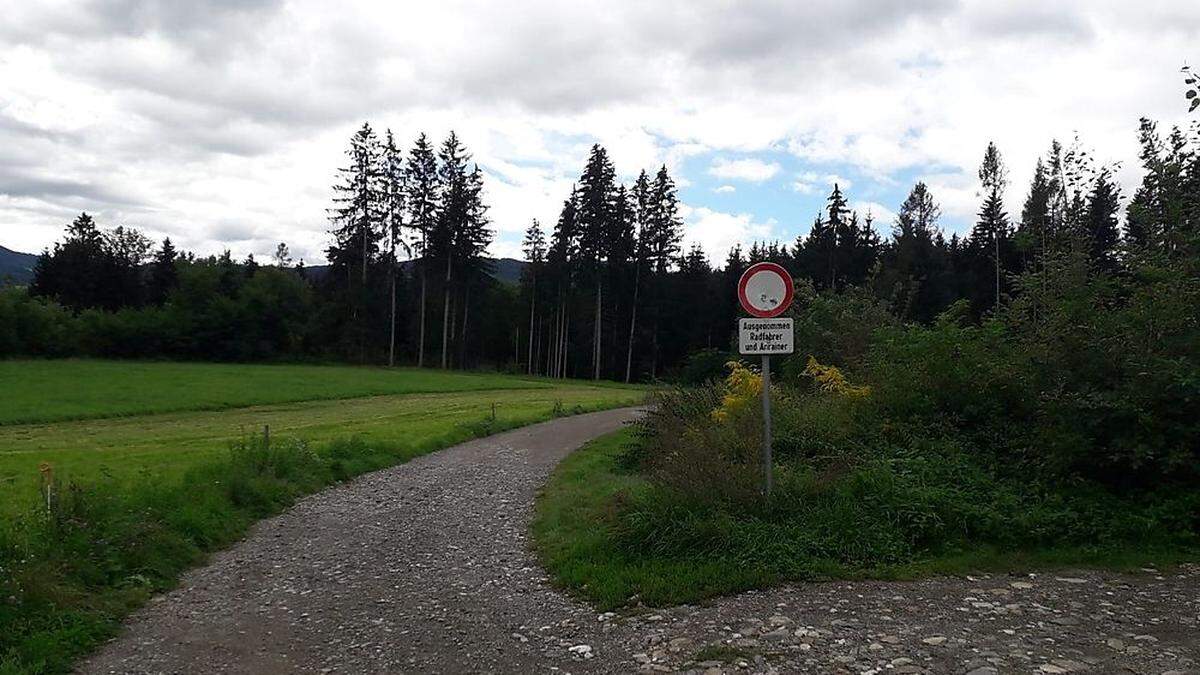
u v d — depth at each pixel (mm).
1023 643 5273
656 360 76438
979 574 7020
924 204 64500
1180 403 8039
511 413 30672
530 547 9258
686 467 8570
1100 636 5383
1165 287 8531
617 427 25906
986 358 10453
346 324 75688
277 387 45062
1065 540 7625
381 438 20375
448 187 68500
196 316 74688
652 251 67375
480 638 6078
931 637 5449
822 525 7695
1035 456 9008
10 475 15133
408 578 8070
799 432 10711
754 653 5301
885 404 10938
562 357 73250
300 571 8477
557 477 14805
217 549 9492
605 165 64938
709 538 7516
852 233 61469
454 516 11414
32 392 39031
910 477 8578
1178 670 4734
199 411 34500
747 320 8430
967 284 57938
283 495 12469
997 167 53000
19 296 70562
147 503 9805
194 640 6297
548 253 73062
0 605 6227
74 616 6449
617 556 7656
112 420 30766
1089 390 8469
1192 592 6371
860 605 6230
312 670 5559
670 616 6219
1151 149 9961
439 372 64062
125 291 91312
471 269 70500
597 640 5852
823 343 19016
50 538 7742
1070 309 9039
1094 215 19109
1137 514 7828
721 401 14023
